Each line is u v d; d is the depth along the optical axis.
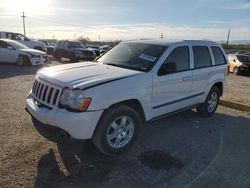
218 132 5.09
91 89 3.41
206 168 3.66
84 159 3.73
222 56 6.23
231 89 10.04
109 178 3.31
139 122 4.04
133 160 3.79
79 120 3.33
